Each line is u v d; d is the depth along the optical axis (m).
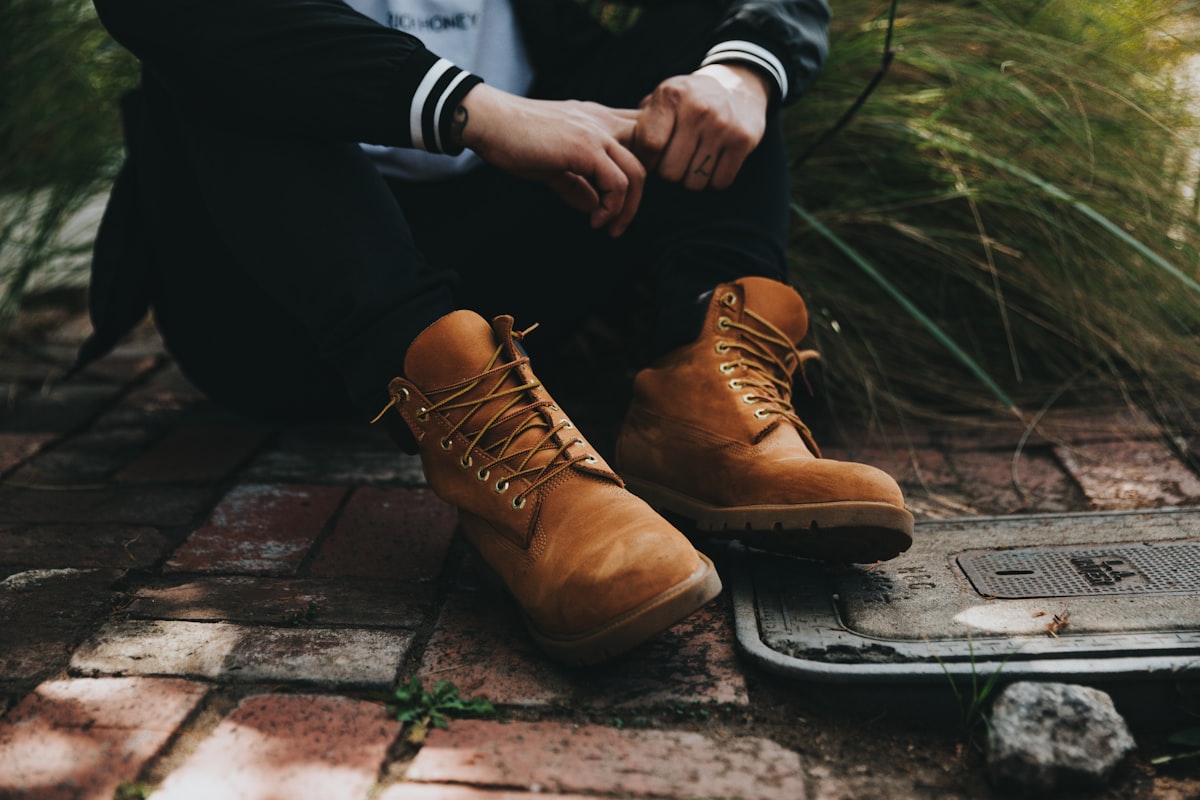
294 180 1.24
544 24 1.61
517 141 1.26
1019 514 1.60
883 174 2.10
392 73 1.20
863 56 2.10
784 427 1.36
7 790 0.97
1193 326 2.05
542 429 1.21
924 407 2.03
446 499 1.24
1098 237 2.01
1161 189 2.07
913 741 1.11
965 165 2.05
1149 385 2.00
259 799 0.97
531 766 1.02
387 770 1.02
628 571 1.10
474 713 1.10
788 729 1.11
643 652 1.22
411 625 1.27
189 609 1.31
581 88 1.58
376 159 1.54
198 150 1.29
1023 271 2.03
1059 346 2.09
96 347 1.69
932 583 1.32
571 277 1.61
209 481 1.72
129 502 1.64
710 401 1.36
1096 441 1.85
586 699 1.13
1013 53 2.10
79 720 1.08
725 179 1.40
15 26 2.49
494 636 1.25
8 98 2.50
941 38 2.12
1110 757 1.03
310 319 1.27
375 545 1.50
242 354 1.73
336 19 1.20
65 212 2.48
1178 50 2.11
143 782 0.99
